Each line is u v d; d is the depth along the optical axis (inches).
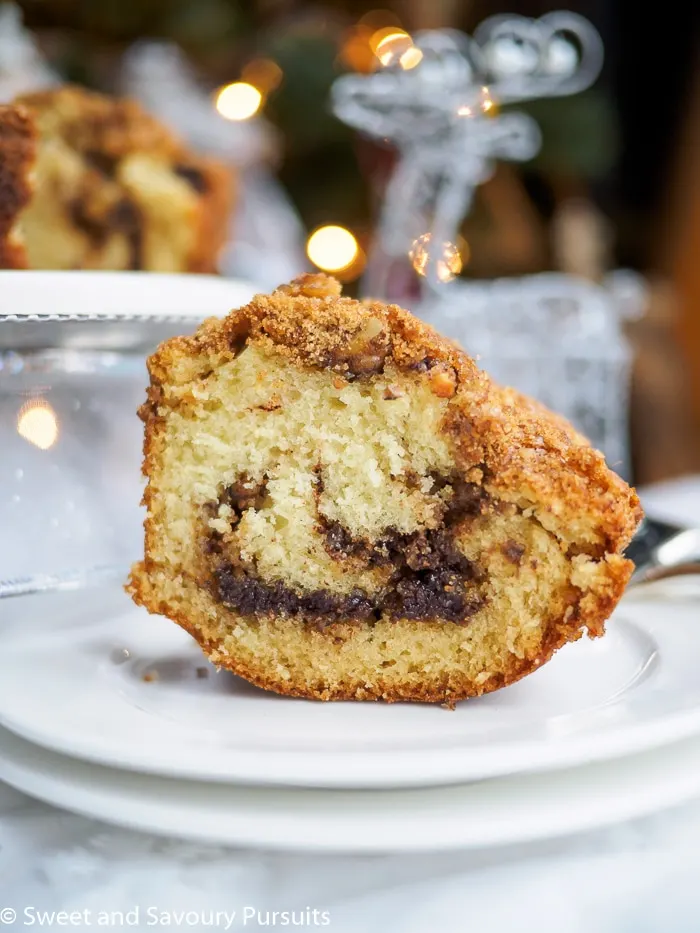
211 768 7.3
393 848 7.1
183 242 18.2
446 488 9.1
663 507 15.2
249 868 7.5
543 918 7.0
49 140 16.9
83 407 11.4
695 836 7.7
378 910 7.1
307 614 9.2
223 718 8.5
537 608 8.9
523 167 22.7
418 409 9.0
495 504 8.9
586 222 27.4
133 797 7.5
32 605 10.6
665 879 7.3
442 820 7.3
